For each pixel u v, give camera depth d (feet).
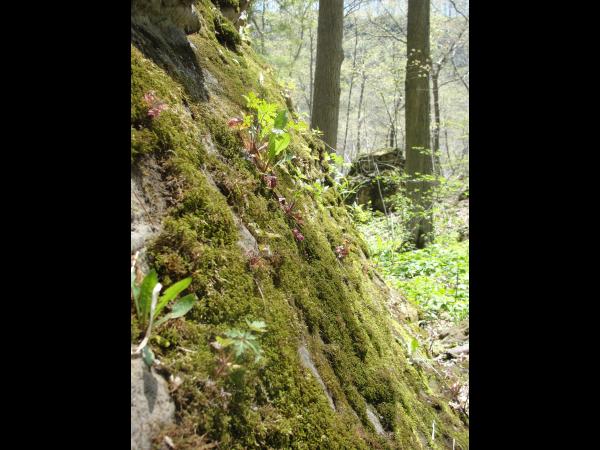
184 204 5.33
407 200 37.65
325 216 10.90
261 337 5.39
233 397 4.53
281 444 4.83
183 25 7.64
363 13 98.07
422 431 8.49
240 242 6.03
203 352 4.53
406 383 9.49
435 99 68.28
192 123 6.33
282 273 6.67
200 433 4.09
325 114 33.60
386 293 13.91
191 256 5.04
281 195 7.98
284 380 5.36
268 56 73.05
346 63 107.34
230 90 8.13
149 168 5.20
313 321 6.94
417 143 40.09
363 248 13.75
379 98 115.75
